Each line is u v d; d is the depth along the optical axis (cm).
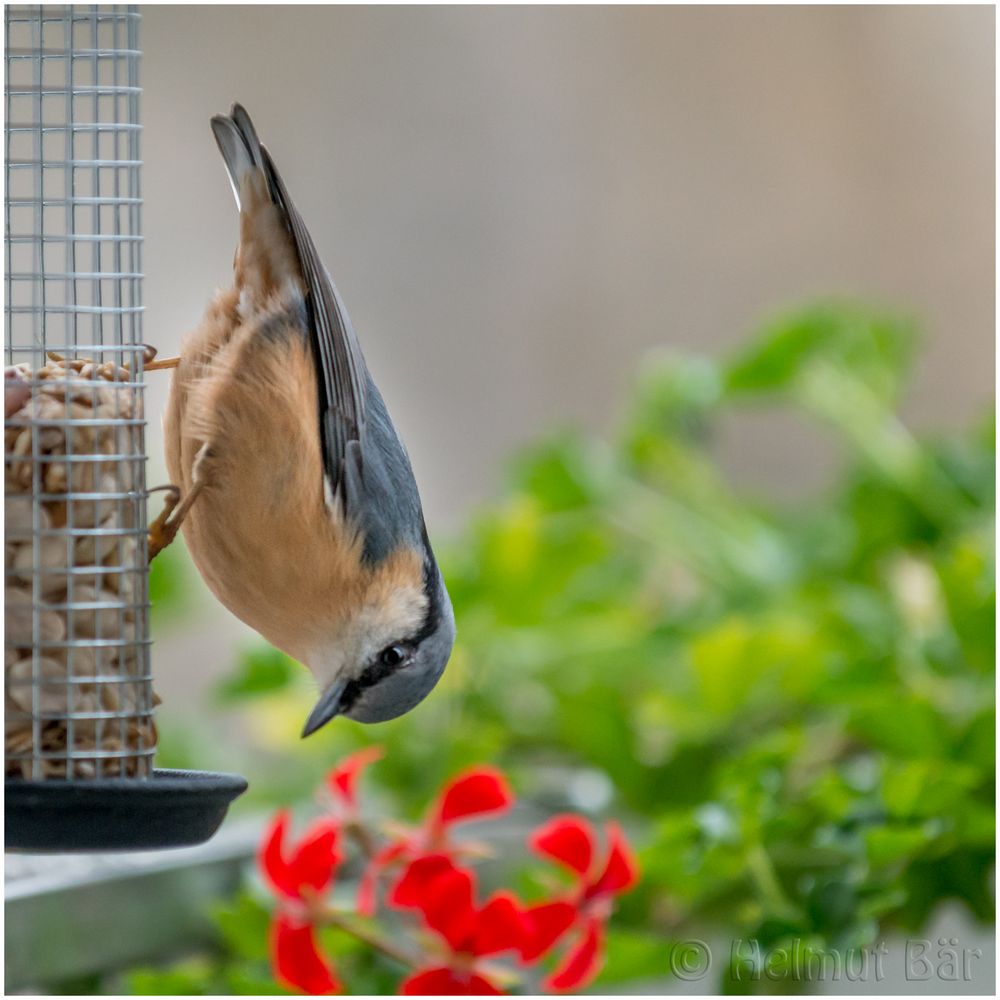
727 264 1839
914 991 838
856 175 1844
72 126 771
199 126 1744
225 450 762
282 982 766
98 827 655
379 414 824
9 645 710
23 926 827
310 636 801
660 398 1260
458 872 712
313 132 1805
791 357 1203
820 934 761
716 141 1862
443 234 1822
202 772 747
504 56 1856
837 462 1747
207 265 1705
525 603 1133
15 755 700
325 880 727
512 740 1093
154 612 1205
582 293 1836
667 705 1041
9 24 789
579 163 1855
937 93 1834
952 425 1780
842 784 819
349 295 1792
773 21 1864
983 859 831
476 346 1814
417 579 801
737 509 1280
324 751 1083
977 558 1005
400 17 1838
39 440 726
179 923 912
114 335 772
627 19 1870
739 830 793
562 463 1230
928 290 1819
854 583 1169
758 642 1010
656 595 1253
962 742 887
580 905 723
